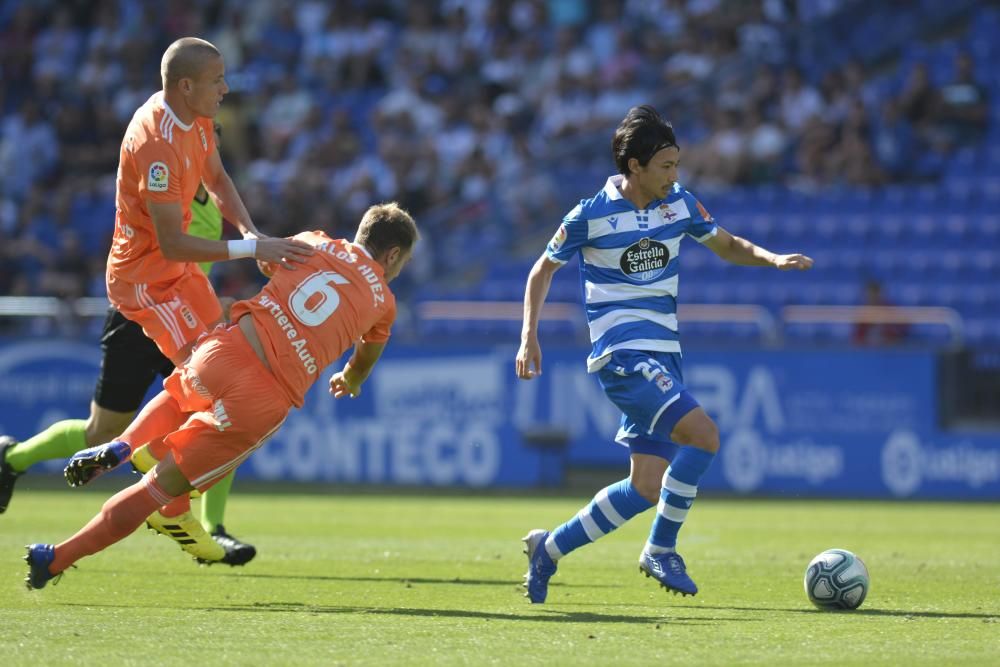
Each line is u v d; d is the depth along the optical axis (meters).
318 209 68.94
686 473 20.12
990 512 46.66
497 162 73.06
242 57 81.62
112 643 16.34
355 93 79.88
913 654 16.14
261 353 19.80
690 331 58.94
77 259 66.38
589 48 78.38
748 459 54.75
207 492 26.41
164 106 21.67
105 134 77.31
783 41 75.88
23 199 76.19
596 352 20.84
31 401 57.97
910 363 54.16
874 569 27.56
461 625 18.27
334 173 74.00
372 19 84.06
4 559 26.20
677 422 20.03
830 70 76.88
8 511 41.03
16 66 83.31
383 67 81.62
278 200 70.50
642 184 20.67
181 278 24.05
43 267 67.75
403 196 70.81
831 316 56.94
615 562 28.62
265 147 76.00
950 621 19.23
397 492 53.25
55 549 19.98
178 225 21.36
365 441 56.12
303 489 53.94
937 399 54.09
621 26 79.12
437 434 55.94
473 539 34.06
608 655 15.88
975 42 79.44
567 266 67.75
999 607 21.12
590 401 55.41
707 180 72.62
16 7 85.56
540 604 20.88
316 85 80.62
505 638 17.09
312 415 56.41
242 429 19.61
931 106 74.44
